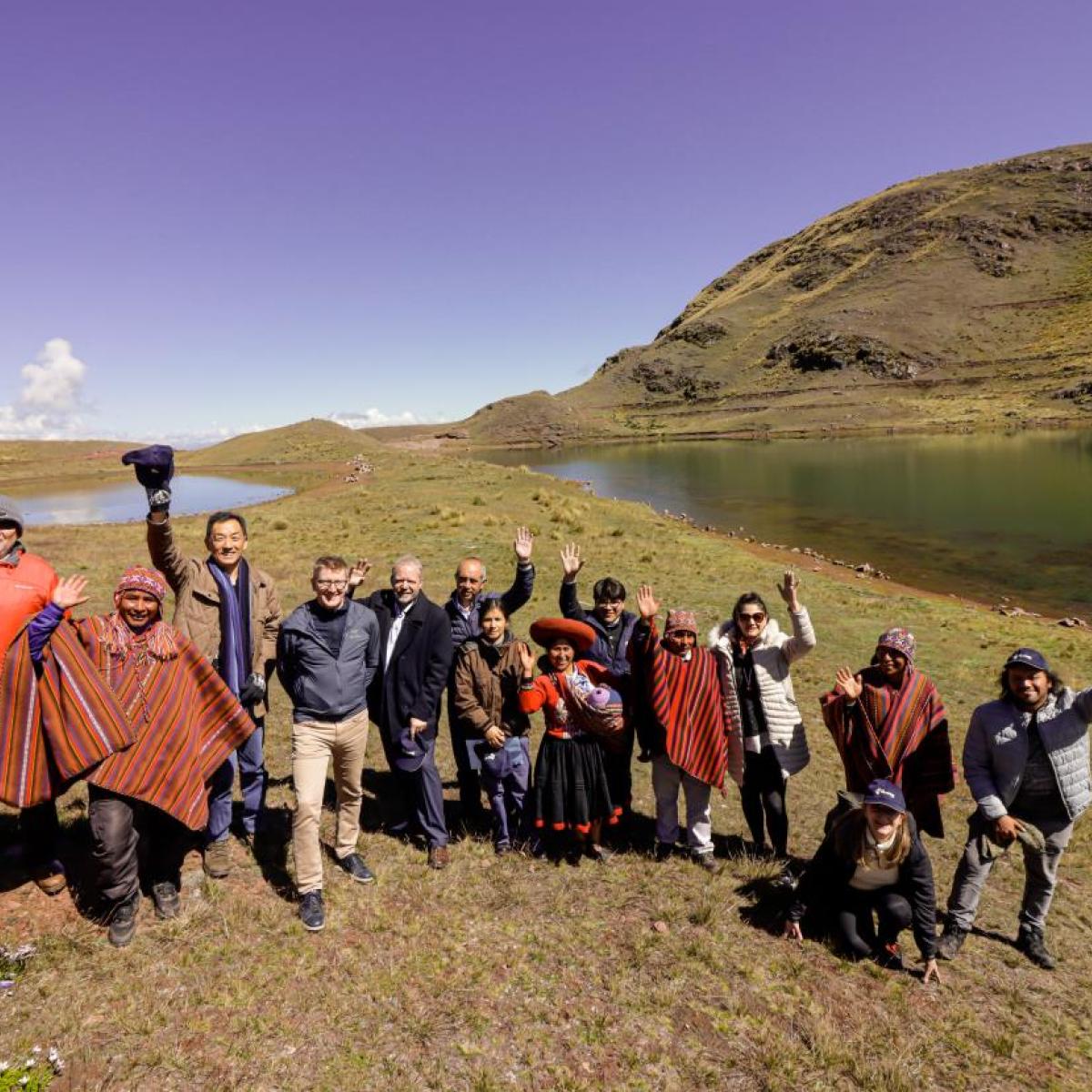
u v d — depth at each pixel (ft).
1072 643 46.62
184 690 12.86
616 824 18.60
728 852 18.80
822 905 15.07
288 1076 10.29
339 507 101.24
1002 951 15.51
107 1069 9.98
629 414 567.18
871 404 423.23
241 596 15.47
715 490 158.61
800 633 16.69
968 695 36.29
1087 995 14.29
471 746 17.89
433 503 98.43
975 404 381.40
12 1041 10.18
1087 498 120.06
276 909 14.03
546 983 12.80
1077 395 345.10
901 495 135.95
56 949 12.14
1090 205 598.34
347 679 14.05
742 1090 10.84
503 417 561.43
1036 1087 11.56
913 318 527.40
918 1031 12.51
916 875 13.66
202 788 12.96
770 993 13.10
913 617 52.85
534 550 68.23
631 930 14.58
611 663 17.58
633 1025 11.94
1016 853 20.79
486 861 16.99
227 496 156.76
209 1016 11.22
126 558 61.41
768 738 17.15
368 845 17.15
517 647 16.80
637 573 60.23
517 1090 10.46
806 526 106.63
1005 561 79.15
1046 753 14.21
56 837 14.52
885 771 15.24
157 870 13.70
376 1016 11.60
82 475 244.83
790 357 545.44
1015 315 502.79
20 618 11.84
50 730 11.82
